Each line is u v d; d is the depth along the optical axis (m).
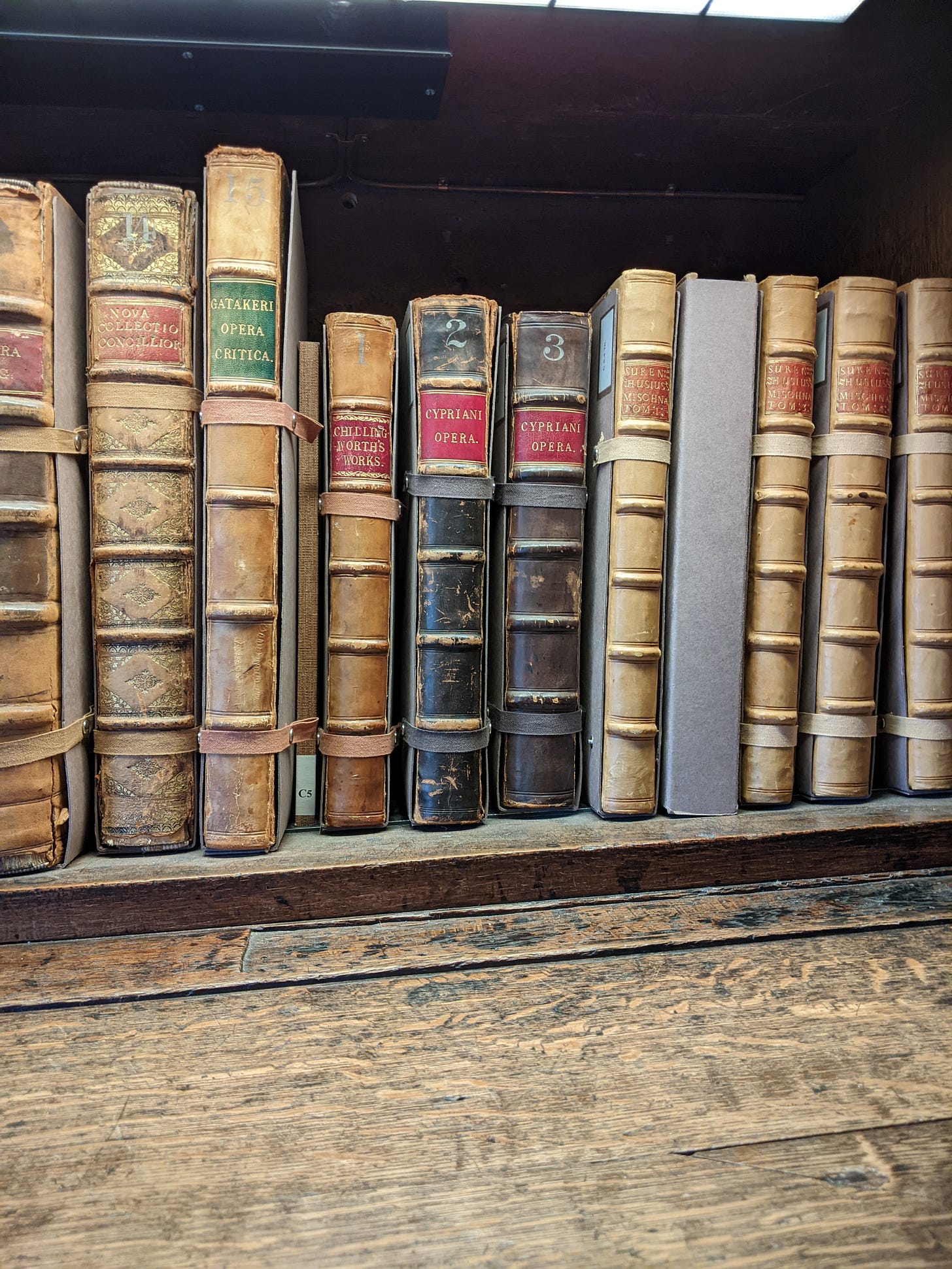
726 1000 1.03
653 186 1.81
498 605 1.43
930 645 1.47
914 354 1.45
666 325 1.34
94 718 1.27
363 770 1.34
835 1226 0.70
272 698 1.25
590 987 1.06
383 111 1.51
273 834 1.25
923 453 1.45
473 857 1.24
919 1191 0.73
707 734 1.40
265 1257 0.66
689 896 1.29
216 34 1.28
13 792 1.15
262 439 1.22
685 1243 0.68
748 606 1.45
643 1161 0.77
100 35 1.27
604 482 1.39
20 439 1.13
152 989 1.02
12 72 1.36
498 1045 0.94
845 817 1.40
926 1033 0.96
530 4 1.32
